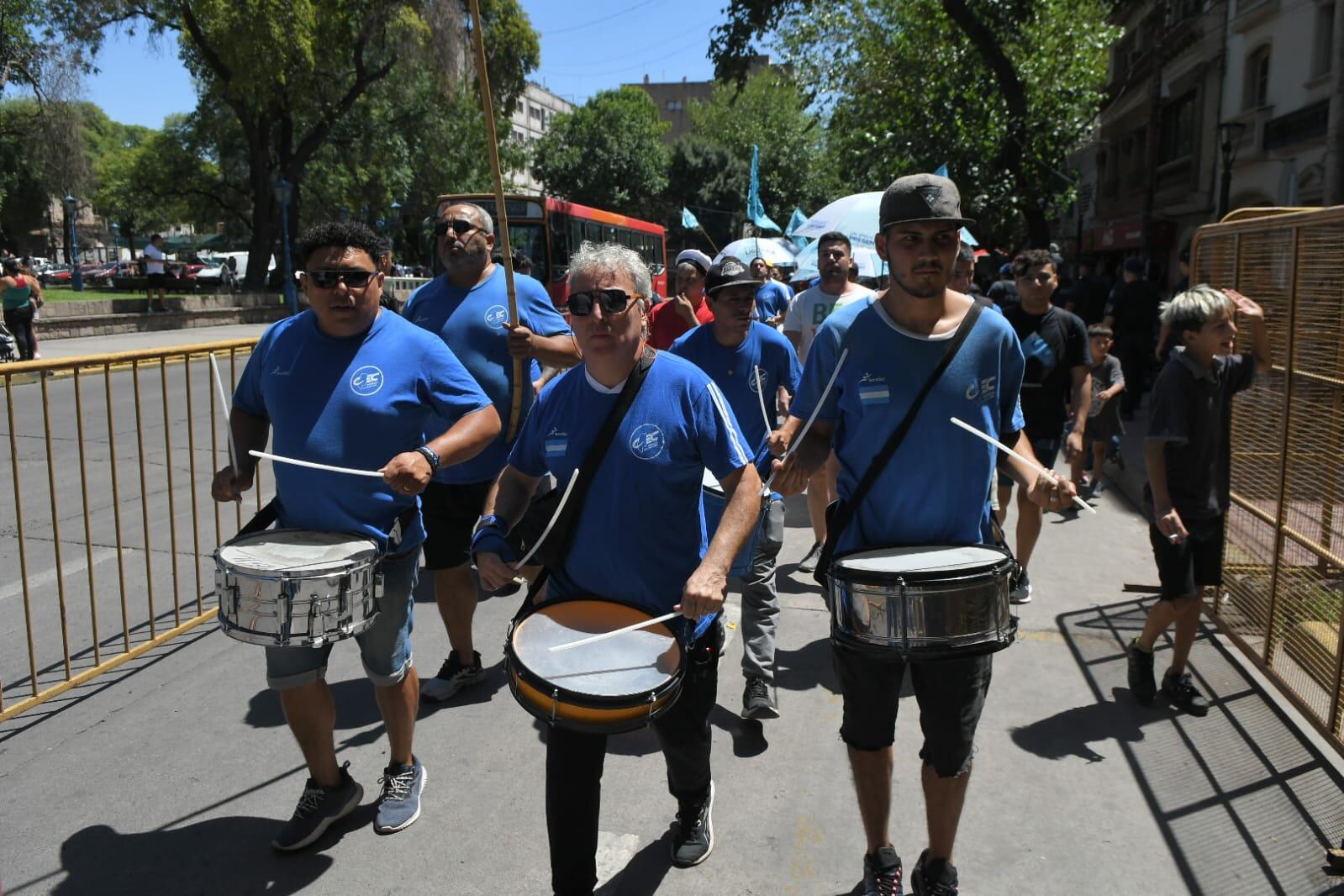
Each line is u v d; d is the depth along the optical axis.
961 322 2.56
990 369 2.57
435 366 3.07
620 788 3.52
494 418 3.10
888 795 2.74
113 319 24.16
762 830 3.26
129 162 59.56
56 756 3.70
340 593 2.68
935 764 2.63
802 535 6.94
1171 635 4.93
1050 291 5.41
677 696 2.32
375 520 3.03
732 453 2.55
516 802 3.41
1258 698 4.21
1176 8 24.69
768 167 57.78
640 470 2.56
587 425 2.62
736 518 2.51
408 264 43.03
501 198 3.63
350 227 2.95
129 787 3.48
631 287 2.49
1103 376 8.14
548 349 4.05
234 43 24.64
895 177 18.56
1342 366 3.75
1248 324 4.61
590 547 2.63
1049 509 2.46
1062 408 5.51
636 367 2.58
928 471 2.58
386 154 34.81
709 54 18.08
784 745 3.86
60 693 4.22
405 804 3.27
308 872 3.01
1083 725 3.99
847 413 2.65
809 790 3.51
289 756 3.72
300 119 32.97
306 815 3.13
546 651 2.38
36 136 29.06
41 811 3.32
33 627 5.00
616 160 55.06
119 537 4.40
